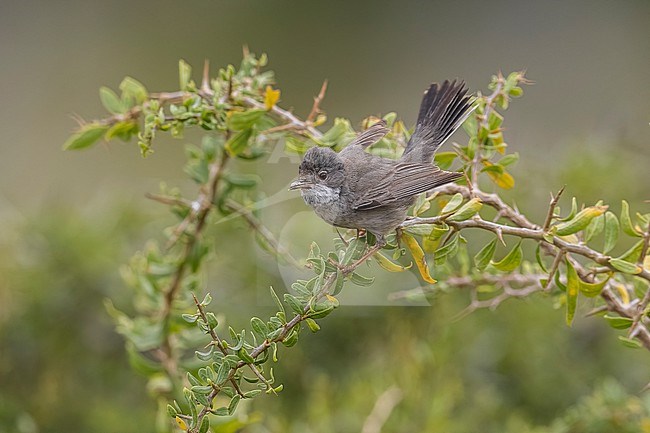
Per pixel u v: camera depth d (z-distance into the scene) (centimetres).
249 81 857
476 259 710
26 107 2306
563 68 2386
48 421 1080
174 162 2084
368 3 2544
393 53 2492
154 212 1193
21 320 1097
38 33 2417
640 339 754
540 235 690
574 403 1090
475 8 2516
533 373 1101
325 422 988
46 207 1170
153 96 852
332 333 1080
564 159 1189
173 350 899
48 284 1105
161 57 2445
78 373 1110
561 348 1108
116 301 1122
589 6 2458
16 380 1098
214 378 620
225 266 1113
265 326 625
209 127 820
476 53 2464
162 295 912
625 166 1180
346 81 2473
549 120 2194
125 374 1113
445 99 840
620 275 835
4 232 1120
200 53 2467
